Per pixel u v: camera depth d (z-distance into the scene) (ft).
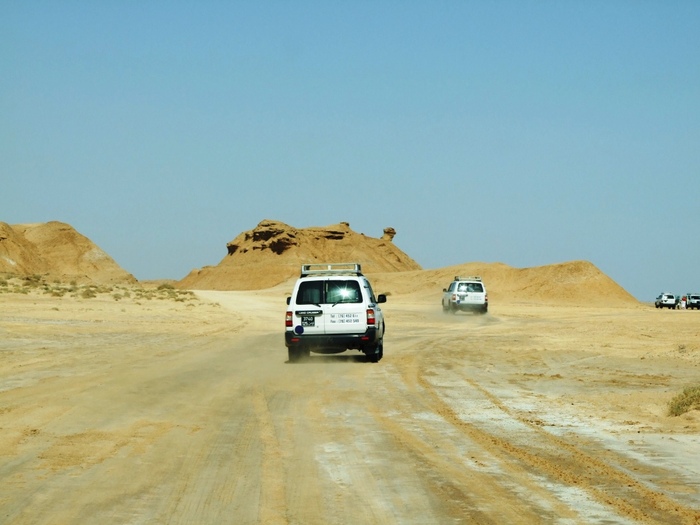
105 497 23.63
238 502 23.22
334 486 25.21
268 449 30.94
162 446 31.24
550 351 80.74
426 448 31.50
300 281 67.51
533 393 49.11
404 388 50.70
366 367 63.93
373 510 22.50
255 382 53.01
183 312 161.17
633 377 58.34
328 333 66.28
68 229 651.25
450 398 46.39
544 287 407.23
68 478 25.89
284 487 25.02
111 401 42.75
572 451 31.50
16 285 222.28
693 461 29.84
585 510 22.77
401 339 99.19
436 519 21.66
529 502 23.58
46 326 108.68
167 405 42.04
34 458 28.76
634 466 28.89
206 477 26.27
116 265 642.22
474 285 170.71
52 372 56.39
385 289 440.86
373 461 28.99
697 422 38.24
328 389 49.85
